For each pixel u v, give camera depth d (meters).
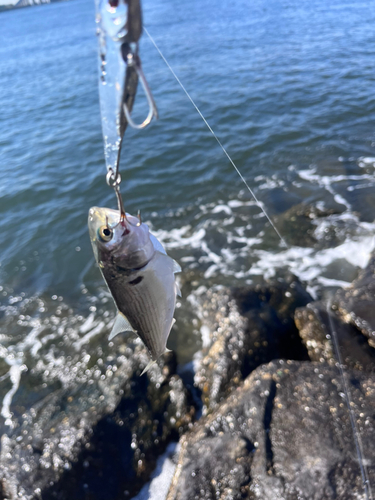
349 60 1.79
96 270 0.84
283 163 1.10
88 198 1.10
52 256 0.90
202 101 1.62
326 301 0.59
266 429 0.42
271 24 2.89
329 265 0.74
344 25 2.43
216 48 2.43
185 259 0.83
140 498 0.44
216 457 0.41
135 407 0.51
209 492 0.39
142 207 1.03
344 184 0.95
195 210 0.99
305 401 0.44
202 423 0.47
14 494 0.43
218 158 1.19
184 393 0.52
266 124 1.33
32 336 0.70
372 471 0.36
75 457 0.46
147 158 1.25
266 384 0.46
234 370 0.53
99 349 0.64
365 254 0.74
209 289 0.72
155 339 0.24
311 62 1.85
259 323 0.58
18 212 1.09
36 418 0.52
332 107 1.36
